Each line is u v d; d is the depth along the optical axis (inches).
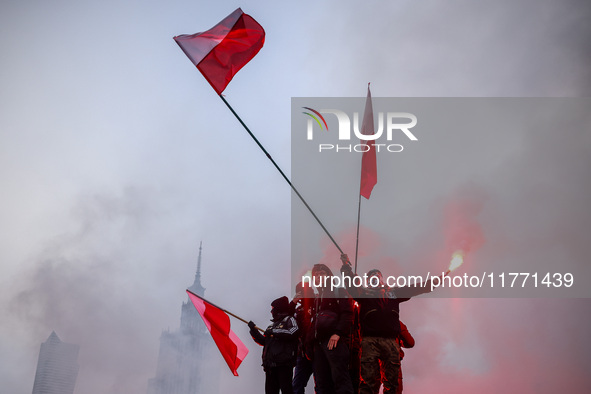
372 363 329.1
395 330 337.7
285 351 351.9
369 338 334.3
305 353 340.2
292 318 358.9
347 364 311.7
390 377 330.0
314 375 319.3
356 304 334.3
